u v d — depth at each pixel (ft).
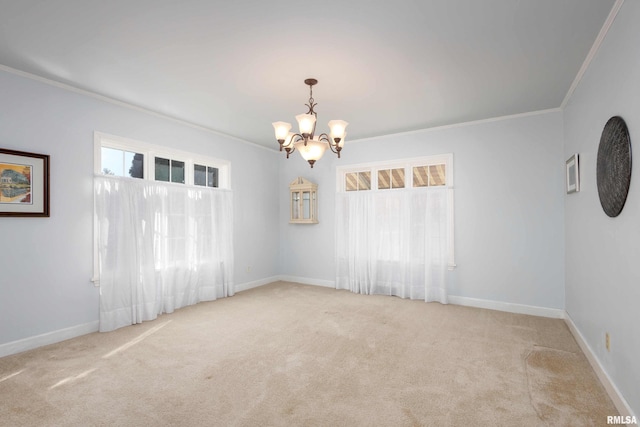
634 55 6.31
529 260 13.93
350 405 7.29
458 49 8.78
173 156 14.79
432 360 9.48
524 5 6.98
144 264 13.01
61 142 11.04
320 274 19.43
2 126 9.81
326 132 16.81
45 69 10.01
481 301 14.85
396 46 8.62
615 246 7.43
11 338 9.95
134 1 6.81
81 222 11.50
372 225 17.33
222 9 7.07
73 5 6.93
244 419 6.80
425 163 16.39
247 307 14.79
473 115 14.23
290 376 8.56
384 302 15.65
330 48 8.73
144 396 7.63
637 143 6.22
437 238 15.70
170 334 11.52
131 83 10.98
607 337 7.95
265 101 12.51
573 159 11.03
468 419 6.80
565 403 7.35
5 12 7.16
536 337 11.22
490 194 14.71
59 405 7.27
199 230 15.47
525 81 10.79
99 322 11.85
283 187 20.72
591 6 7.04
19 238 10.14
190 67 9.81
